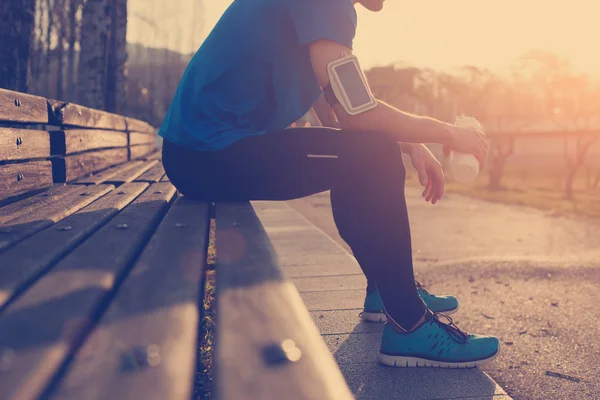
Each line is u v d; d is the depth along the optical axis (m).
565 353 2.65
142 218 1.91
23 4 4.82
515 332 2.97
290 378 0.71
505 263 4.62
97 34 9.06
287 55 2.01
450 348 2.21
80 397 0.65
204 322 2.67
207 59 2.08
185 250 1.40
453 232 6.80
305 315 0.94
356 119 1.91
